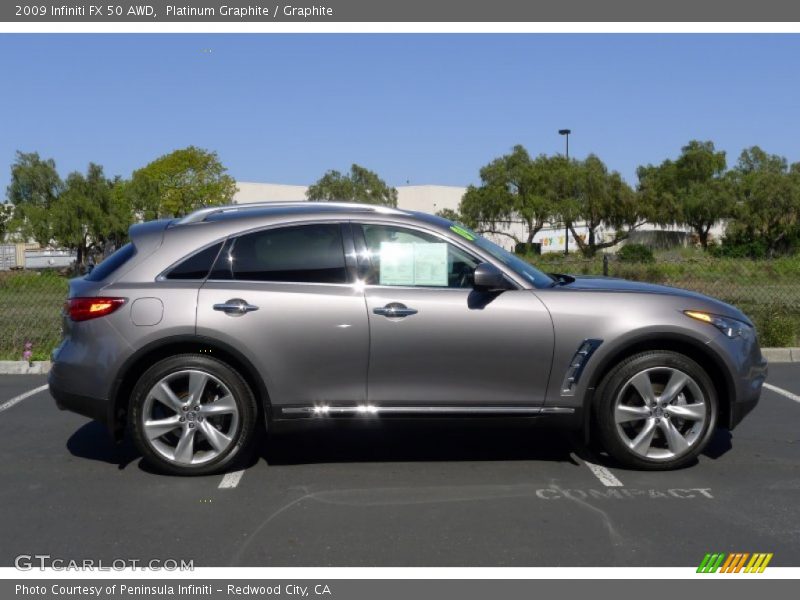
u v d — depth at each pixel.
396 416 5.25
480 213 52.66
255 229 5.38
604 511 4.79
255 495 5.10
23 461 5.88
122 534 4.52
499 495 5.07
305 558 4.20
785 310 12.66
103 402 5.21
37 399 7.96
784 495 5.07
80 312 5.27
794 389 8.28
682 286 16.66
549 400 5.29
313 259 5.33
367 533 4.50
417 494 5.10
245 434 5.34
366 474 5.50
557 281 5.80
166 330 5.15
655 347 5.39
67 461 5.87
